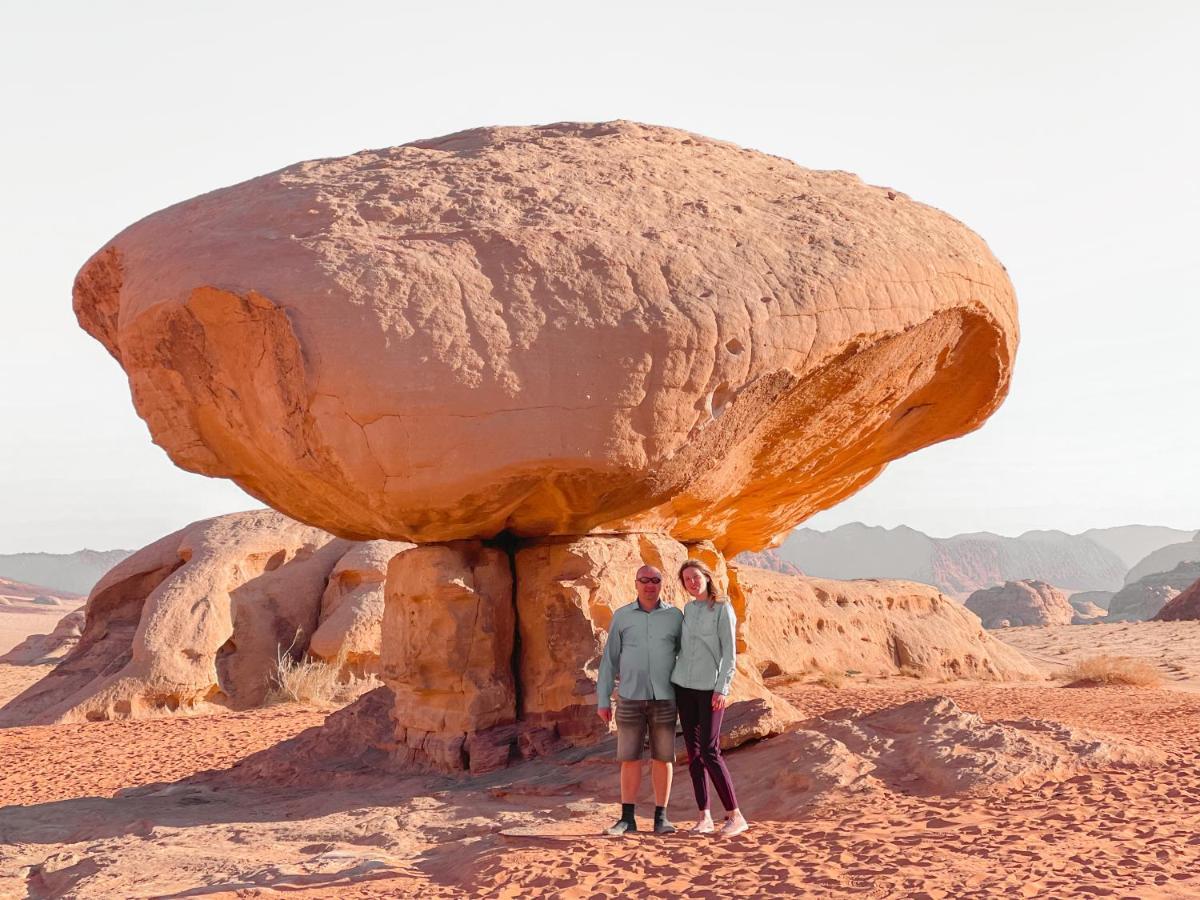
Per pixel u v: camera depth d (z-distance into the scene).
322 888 5.91
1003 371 10.66
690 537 10.93
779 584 23.19
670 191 9.08
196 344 8.46
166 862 6.98
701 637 6.48
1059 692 18.59
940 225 9.91
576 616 9.30
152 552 22.75
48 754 14.30
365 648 20.70
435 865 6.37
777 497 10.97
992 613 86.81
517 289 7.86
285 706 19.16
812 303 8.25
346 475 7.79
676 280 8.01
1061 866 5.15
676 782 7.96
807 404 9.09
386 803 8.51
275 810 8.86
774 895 4.98
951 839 5.79
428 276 7.82
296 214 8.53
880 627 24.08
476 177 8.95
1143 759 7.76
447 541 9.29
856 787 7.10
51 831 8.61
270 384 8.02
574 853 6.03
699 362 7.81
